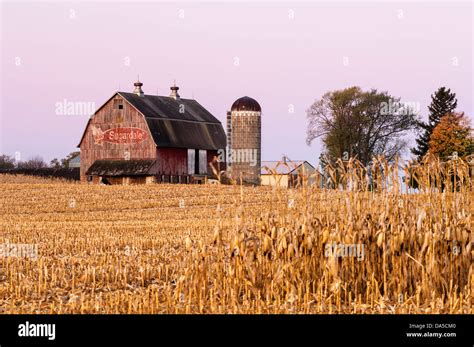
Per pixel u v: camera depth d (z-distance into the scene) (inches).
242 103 5083.7
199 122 5182.1
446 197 933.2
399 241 871.7
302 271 884.6
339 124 5009.8
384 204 931.3
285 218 916.6
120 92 4830.2
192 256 891.4
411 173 955.3
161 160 4736.7
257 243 894.4
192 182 4921.3
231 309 797.2
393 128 5068.9
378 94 5103.3
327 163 991.6
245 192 3718.0
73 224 2165.4
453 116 4820.4
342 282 866.8
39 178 4906.5
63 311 798.5
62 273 1072.8
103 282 1041.5
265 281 872.3
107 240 1610.5
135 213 2800.2
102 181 4805.6
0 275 1103.6
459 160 956.0
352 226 893.2
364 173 975.6
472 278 839.7
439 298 812.0
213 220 2348.7
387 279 888.9
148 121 4741.6
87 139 4911.4
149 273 1072.2
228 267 895.1
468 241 896.9
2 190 3602.4
